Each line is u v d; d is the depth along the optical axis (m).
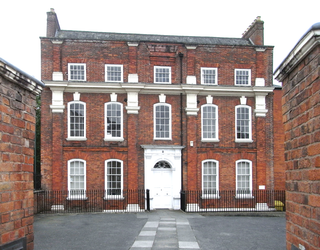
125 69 23.38
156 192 23.02
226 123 23.77
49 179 22.08
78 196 22.17
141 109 23.22
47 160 22.22
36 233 14.14
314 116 4.54
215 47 24.16
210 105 23.75
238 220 18.33
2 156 5.56
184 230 14.88
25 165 6.45
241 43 26.16
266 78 24.39
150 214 20.69
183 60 23.86
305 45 4.64
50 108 22.48
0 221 5.48
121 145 22.83
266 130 24.05
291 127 5.47
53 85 22.22
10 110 5.88
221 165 23.47
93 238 13.10
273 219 18.94
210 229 15.26
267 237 13.38
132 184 22.52
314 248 4.56
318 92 4.41
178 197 22.77
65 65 22.94
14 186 5.99
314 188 4.54
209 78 24.02
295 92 5.28
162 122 23.41
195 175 23.02
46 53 22.81
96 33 25.88
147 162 22.77
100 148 22.62
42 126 22.34
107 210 22.12
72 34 25.19
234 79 24.11
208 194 23.09
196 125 23.47
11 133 5.90
